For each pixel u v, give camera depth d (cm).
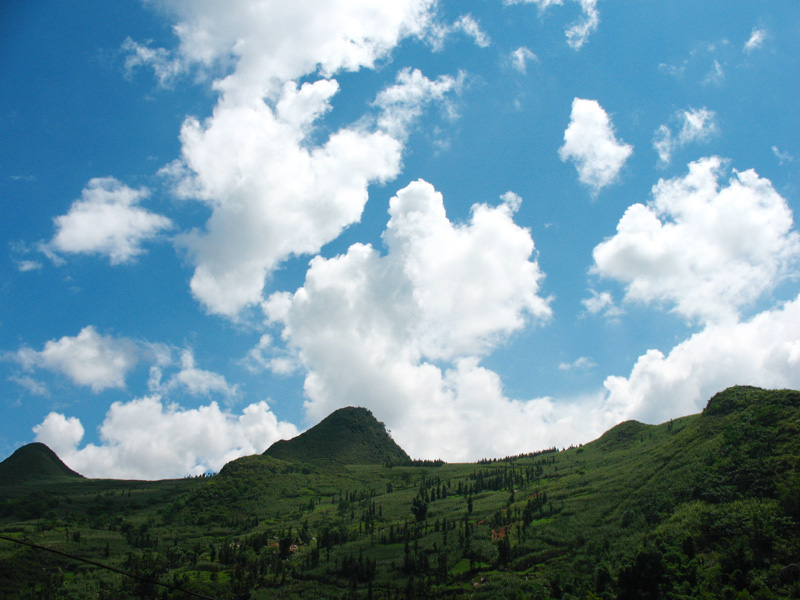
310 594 14812
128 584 15562
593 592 11112
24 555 17662
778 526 10388
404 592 14388
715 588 9412
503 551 15738
